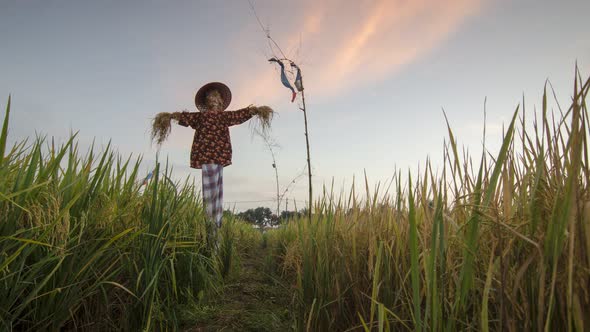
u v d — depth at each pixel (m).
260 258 6.96
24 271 2.24
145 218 3.09
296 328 2.73
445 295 1.62
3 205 2.15
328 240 2.88
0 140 2.01
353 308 2.54
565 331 1.27
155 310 2.80
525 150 1.58
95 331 2.52
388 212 2.73
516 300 1.49
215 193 5.41
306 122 4.71
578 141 1.12
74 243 2.40
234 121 5.76
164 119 5.50
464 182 1.62
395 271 2.31
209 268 4.29
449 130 1.63
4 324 1.95
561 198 1.25
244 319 3.21
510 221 1.48
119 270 2.64
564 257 1.27
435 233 1.42
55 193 2.37
